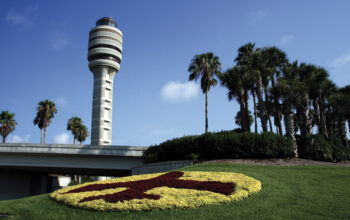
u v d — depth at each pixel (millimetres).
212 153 30672
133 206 14211
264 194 16328
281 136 29641
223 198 15148
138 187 17828
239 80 38000
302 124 33031
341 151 30406
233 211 13742
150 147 37969
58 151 40125
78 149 40281
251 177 20016
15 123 70500
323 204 14555
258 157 29344
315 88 36531
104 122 83875
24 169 45000
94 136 82688
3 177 44500
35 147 40094
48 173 52031
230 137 29891
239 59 46719
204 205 14484
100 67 87250
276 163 27188
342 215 12930
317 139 30359
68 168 42750
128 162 40938
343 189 17172
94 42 88188
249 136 29641
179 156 32844
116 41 89688
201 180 19125
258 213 13430
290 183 18875
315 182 19000
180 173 22281
